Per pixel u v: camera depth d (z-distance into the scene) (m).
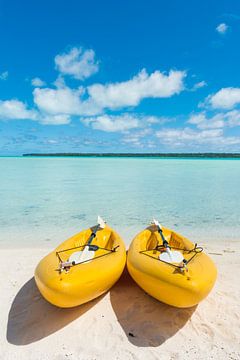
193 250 3.23
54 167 31.84
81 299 2.52
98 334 2.43
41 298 3.01
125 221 6.83
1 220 6.89
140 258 2.95
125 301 2.90
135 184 14.41
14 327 2.54
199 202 9.27
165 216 7.33
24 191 11.80
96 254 3.35
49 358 2.17
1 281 3.44
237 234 5.72
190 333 2.43
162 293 2.55
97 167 31.92
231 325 2.53
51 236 5.63
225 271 3.69
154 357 2.16
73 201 9.49
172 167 31.77
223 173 22.09
